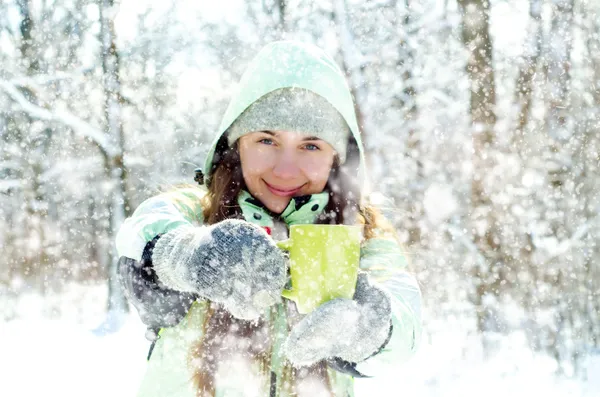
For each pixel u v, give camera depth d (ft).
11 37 37.96
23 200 41.14
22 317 32.94
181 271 3.98
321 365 5.82
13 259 40.68
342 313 4.20
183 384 5.71
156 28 39.88
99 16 35.60
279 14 36.52
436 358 19.42
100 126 37.47
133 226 5.22
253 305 3.88
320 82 6.08
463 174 27.53
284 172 6.01
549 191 25.14
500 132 26.03
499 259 24.73
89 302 38.58
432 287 25.40
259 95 6.03
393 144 29.94
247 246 3.89
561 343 20.45
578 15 27.68
